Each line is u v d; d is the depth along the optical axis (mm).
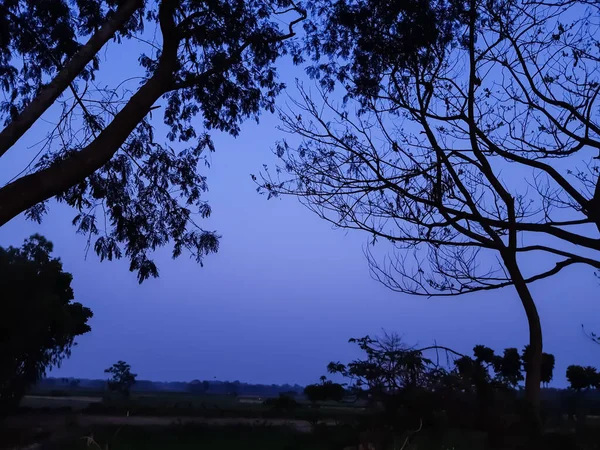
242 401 64250
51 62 14656
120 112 11836
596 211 13344
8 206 10328
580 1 13992
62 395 60125
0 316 24500
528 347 13344
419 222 14172
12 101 14977
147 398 60656
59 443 14438
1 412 25406
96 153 11227
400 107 14703
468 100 14297
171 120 15906
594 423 12211
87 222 14406
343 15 14500
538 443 9320
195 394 89812
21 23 13664
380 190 14250
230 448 14070
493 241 14031
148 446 14500
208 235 15258
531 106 14172
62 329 26594
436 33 13891
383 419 8867
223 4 14422
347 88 15406
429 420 8844
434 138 14406
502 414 9273
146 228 14969
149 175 15203
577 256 13734
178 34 13055
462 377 9297
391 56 14523
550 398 13758
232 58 14531
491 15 14227
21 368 26250
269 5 15047
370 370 9070
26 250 26891
